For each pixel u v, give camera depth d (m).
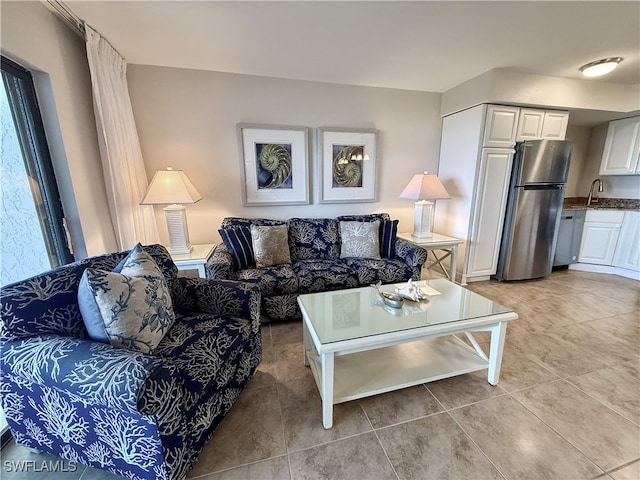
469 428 1.33
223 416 1.30
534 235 3.16
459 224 3.20
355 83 2.99
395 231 2.90
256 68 2.58
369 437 1.29
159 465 0.95
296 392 1.58
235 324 1.44
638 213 3.29
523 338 2.08
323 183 3.11
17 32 1.42
